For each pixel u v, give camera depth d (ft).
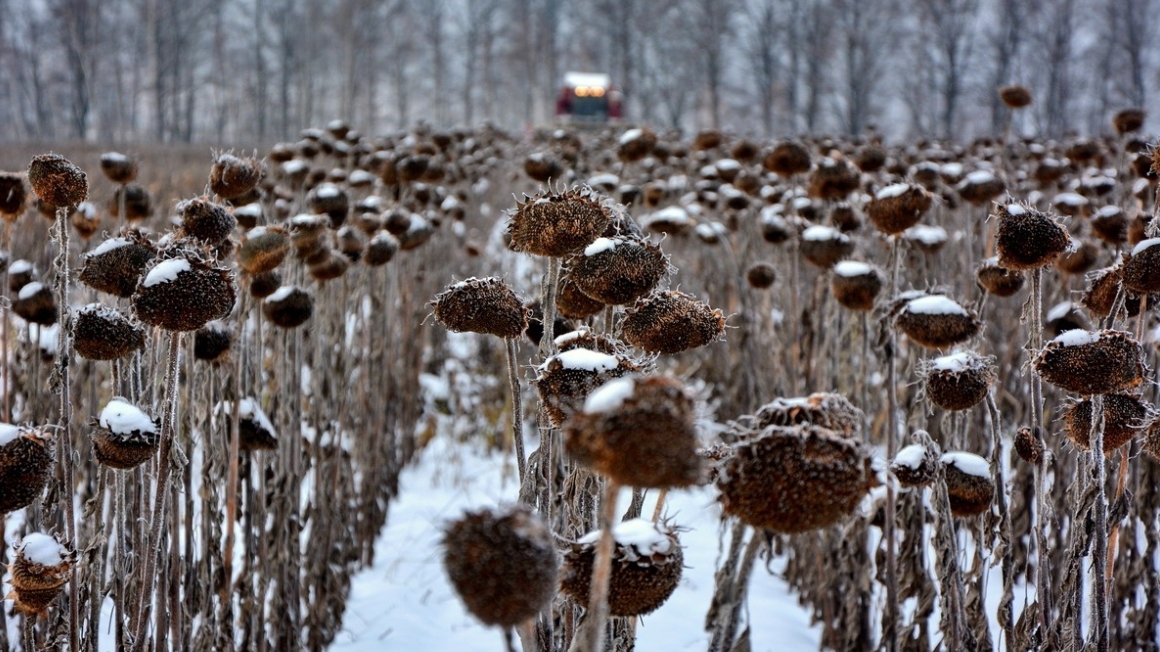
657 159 24.34
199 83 161.48
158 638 8.38
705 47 141.18
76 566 7.24
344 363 15.01
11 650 10.36
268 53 167.84
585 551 5.42
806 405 5.07
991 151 28.91
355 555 15.61
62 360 8.04
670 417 4.28
